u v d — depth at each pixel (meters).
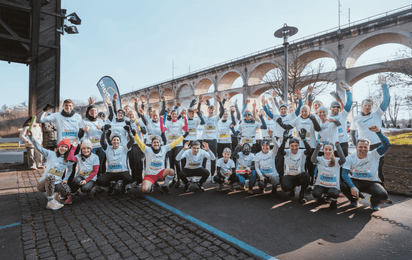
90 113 5.84
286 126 5.84
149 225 3.49
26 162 8.62
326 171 4.34
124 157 5.27
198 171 5.37
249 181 5.18
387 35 22.45
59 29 9.04
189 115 7.14
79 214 3.96
